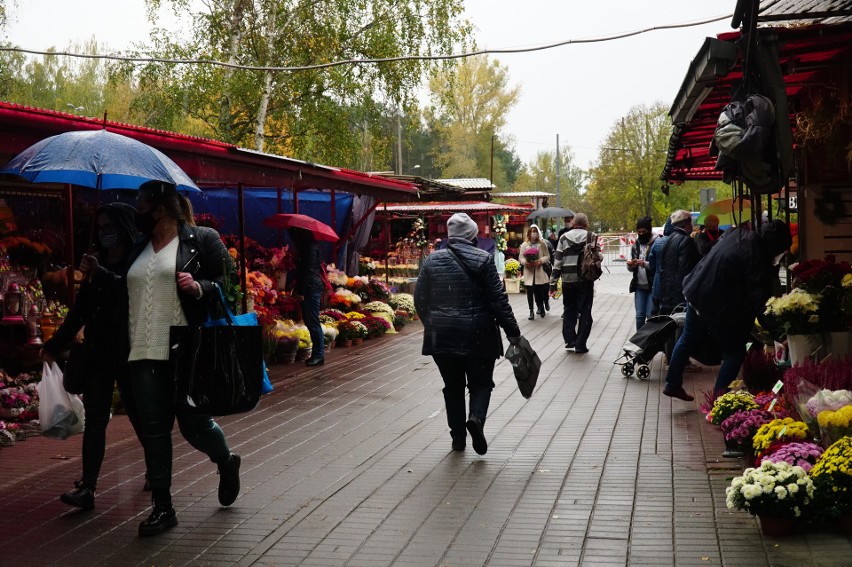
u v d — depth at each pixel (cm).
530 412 880
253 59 2516
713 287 779
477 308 703
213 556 483
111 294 554
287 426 832
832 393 553
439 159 7081
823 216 928
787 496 482
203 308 533
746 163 625
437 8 2492
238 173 1129
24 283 916
